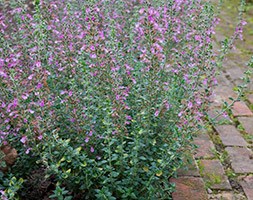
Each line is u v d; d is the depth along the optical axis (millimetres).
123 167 2510
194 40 3020
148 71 2500
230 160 3229
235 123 3805
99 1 3174
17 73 2543
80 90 2562
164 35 2986
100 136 2551
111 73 2514
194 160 3137
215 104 4102
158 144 2793
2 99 2594
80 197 2619
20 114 2355
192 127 2508
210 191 2854
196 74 2705
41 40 2480
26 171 2783
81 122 2520
